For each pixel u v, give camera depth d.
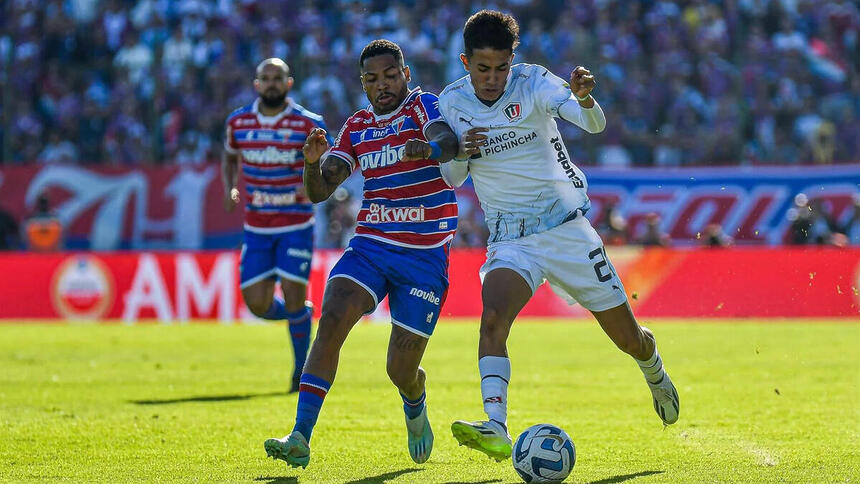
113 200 51.38
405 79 15.93
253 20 60.44
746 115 54.25
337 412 21.47
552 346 34.66
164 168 51.22
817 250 43.97
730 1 59.72
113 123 55.91
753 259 44.09
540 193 15.88
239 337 39.41
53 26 60.19
